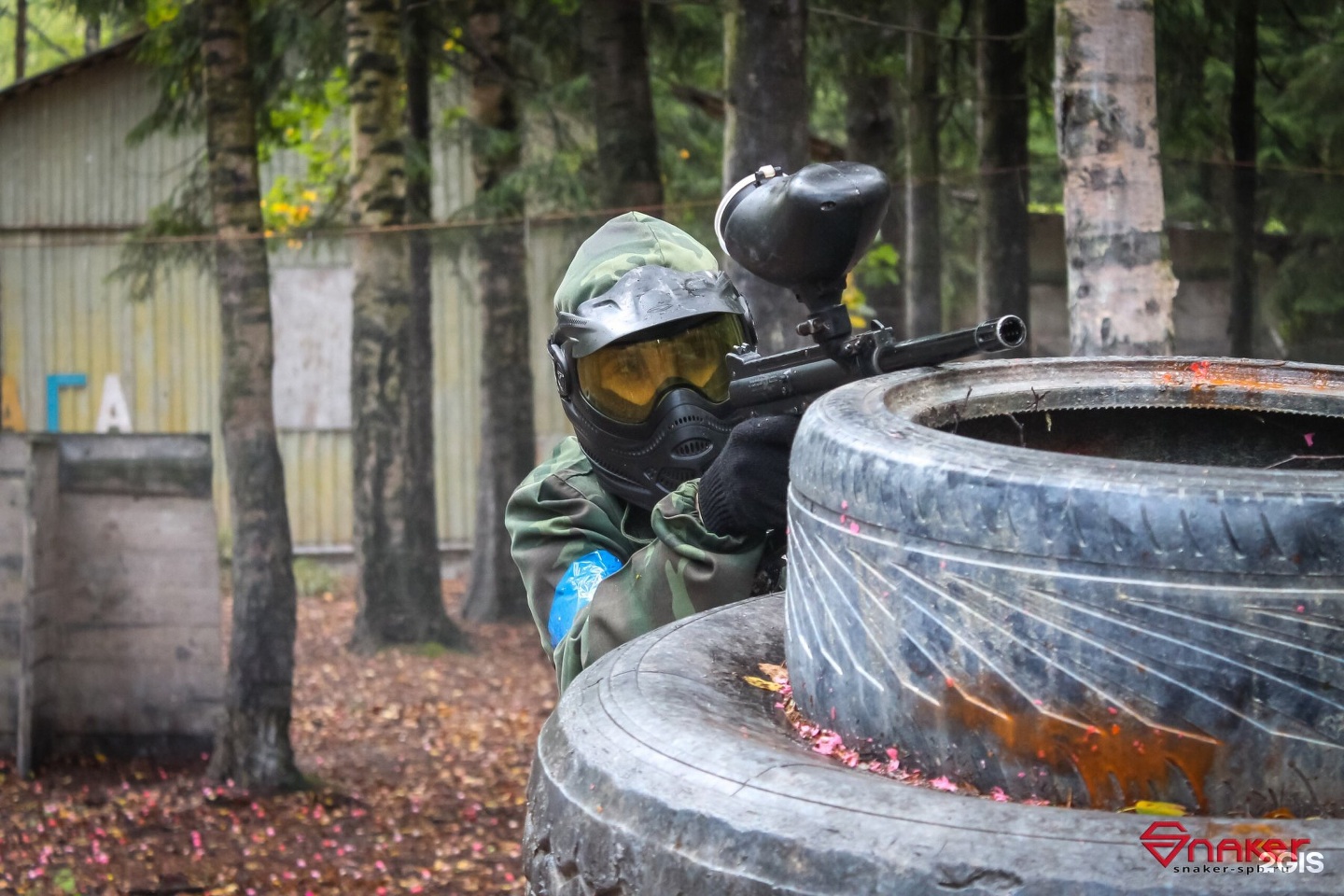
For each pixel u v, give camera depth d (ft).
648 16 32.60
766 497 6.52
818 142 37.88
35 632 24.34
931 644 4.00
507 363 38.63
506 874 20.02
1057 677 3.77
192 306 49.49
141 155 49.03
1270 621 3.57
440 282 49.70
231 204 23.39
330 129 46.19
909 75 31.68
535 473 8.32
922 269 31.96
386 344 35.24
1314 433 5.76
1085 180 11.23
